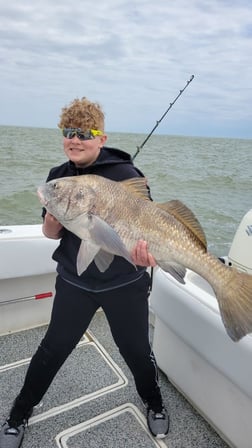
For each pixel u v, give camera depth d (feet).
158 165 58.95
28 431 6.75
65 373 8.42
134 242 5.01
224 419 6.50
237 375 5.74
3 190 35.96
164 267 5.13
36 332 9.98
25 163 53.31
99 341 9.75
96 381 8.20
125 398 7.72
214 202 37.42
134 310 5.97
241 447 6.20
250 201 38.60
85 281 5.80
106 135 5.77
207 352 6.32
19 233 9.39
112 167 5.74
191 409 7.48
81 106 5.40
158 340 8.23
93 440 6.63
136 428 6.95
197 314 6.48
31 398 6.26
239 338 4.82
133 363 6.35
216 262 5.08
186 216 5.16
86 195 4.96
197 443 6.67
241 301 4.91
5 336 9.74
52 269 9.70
